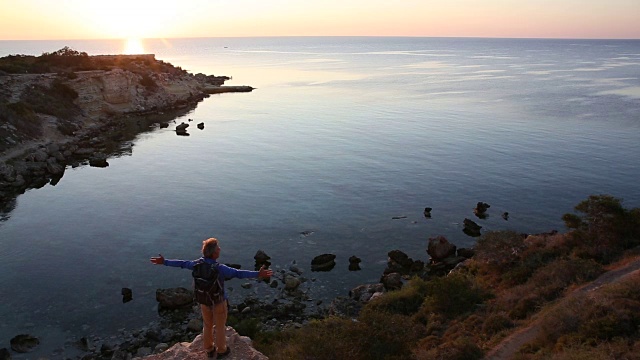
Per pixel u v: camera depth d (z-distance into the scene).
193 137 76.94
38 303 28.41
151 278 31.66
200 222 41.50
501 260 29.42
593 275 24.28
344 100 115.94
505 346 18.80
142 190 50.47
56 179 54.41
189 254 35.31
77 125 77.12
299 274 32.47
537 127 81.00
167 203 46.38
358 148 68.06
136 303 28.59
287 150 67.62
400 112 98.31
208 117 95.25
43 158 59.50
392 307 25.75
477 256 30.97
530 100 113.62
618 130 77.38
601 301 19.02
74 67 104.50
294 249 36.31
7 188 50.38
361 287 29.97
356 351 17.67
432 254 34.69
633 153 62.91
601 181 51.91
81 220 42.00
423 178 53.69
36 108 73.19
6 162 56.25
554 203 45.78
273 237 38.44
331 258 34.16
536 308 21.95
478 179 53.09
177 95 112.75
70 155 64.06
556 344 17.28
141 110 96.31
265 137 76.56
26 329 25.80
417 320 23.94
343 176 54.81
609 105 104.38
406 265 33.53
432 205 45.50
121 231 39.53
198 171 57.56
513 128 80.62
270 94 128.12
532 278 25.89
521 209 44.41
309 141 73.25
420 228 40.31
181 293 28.45
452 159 61.44
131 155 65.50
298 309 28.06
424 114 95.62
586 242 29.55
